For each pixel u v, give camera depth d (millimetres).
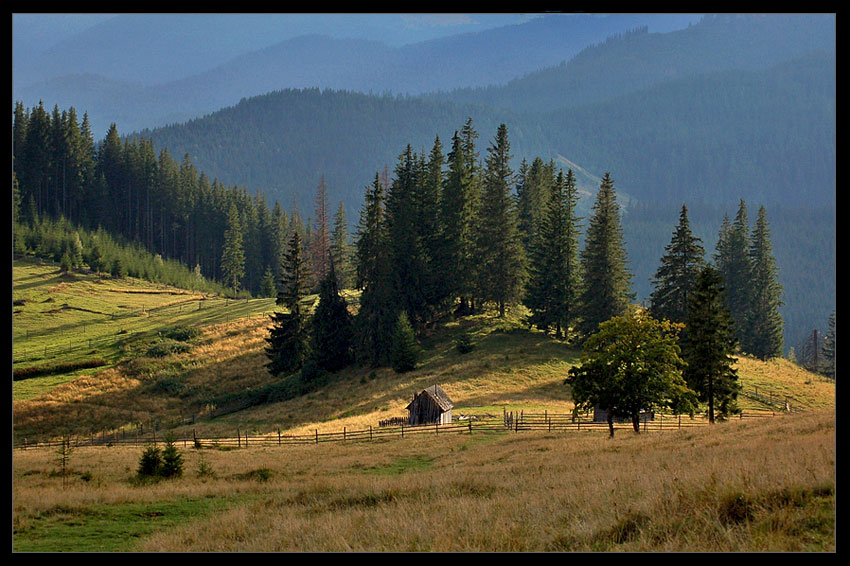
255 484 24438
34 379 71062
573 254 70188
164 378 72062
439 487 19906
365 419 49250
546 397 52906
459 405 50531
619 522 12680
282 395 65812
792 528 10922
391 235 75062
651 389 34781
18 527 17359
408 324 65750
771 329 88688
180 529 16688
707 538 11148
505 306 79062
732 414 46719
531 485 19094
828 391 64750
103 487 25562
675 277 61906
